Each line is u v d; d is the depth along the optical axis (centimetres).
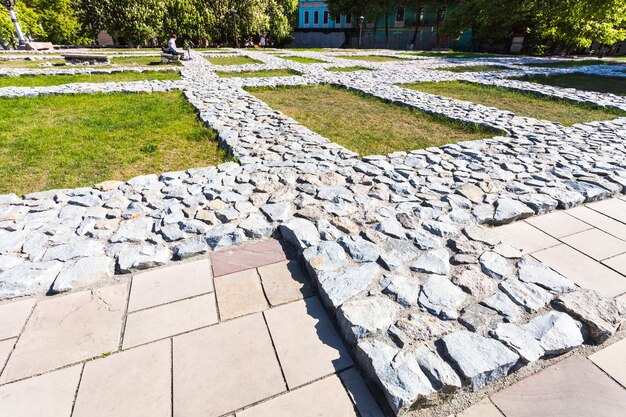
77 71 1109
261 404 159
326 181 362
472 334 181
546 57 2045
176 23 2517
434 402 157
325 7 4138
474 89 954
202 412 155
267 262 251
